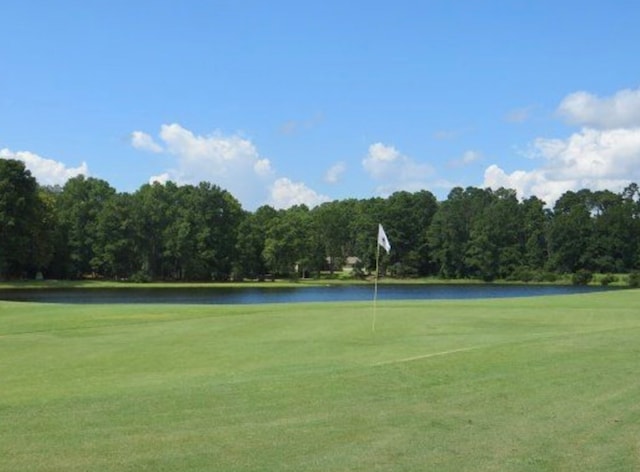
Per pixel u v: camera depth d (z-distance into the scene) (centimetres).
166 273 11775
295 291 9075
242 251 11869
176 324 2384
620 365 1296
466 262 13200
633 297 3866
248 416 925
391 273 14000
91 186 11544
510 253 12962
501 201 14075
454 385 1121
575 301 3556
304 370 1345
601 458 762
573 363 1312
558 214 14438
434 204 14650
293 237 12350
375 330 2164
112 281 10800
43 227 9638
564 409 975
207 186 11706
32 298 6681
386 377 1180
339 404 992
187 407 972
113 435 833
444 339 1928
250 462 737
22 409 962
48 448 779
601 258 12800
